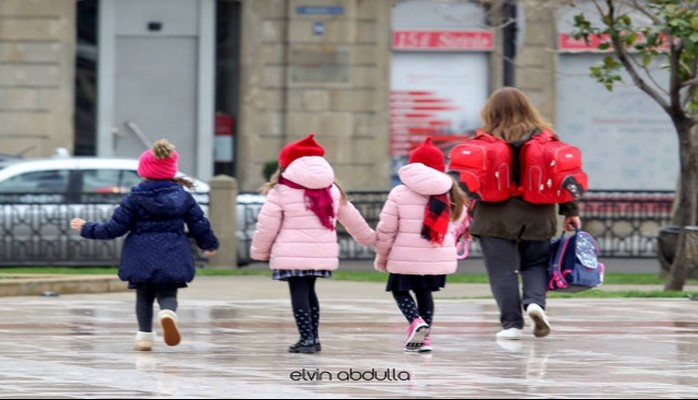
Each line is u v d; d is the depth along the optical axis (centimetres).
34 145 7169
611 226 5981
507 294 2956
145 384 2303
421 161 2770
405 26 7281
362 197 5947
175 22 7312
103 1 7250
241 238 5534
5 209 5391
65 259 5409
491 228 2909
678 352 2809
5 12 7131
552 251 2947
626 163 7394
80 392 2208
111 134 7275
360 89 7288
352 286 4728
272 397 2161
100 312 3644
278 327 3281
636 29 4238
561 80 7294
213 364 2578
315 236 2689
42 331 3169
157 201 2725
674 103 4309
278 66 7262
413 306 2777
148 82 7306
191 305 3897
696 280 5000
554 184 2847
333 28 7250
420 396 2194
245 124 7256
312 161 2689
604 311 3688
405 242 2758
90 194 5409
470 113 7319
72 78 7200
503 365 2594
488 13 6669
